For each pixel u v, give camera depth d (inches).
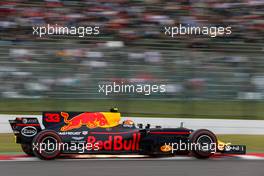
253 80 2443.4
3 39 2433.6
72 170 1143.0
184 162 1309.1
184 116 2309.3
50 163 1245.1
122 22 2701.8
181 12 2817.4
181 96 2352.4
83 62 2284.7
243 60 2447.1
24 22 2549.2
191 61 2385.6
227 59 2428.6
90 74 2285.9
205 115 2321.6
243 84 2427.4
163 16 2780.5
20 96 2207.2
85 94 2271.2
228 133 2207.2
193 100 2364.7
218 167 1238.9
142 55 2333.9
